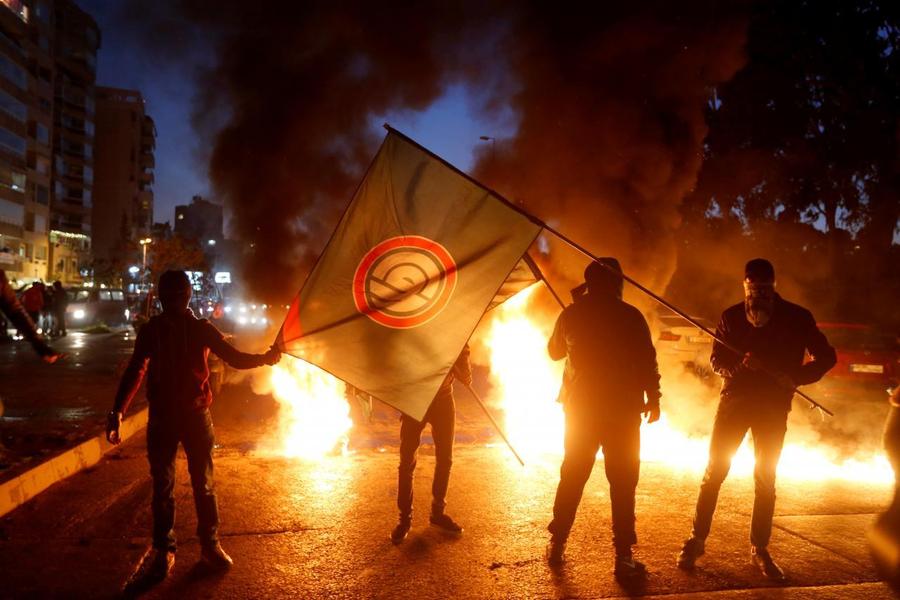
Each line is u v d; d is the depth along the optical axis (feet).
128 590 13.00
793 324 14.46
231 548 15.20
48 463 19.89
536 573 14.12
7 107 177.47
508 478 21.06
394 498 18.84
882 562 14.62
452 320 15.08
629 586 13.61
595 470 21.97
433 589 13.32
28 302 73.67
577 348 14.60
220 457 23.47
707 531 14.60
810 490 20.30
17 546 15.19
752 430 14.57
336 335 15.10
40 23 201.67
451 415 16.39
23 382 39.65
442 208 15.25
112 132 296.30
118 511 17.56
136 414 28.63
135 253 239.09
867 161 81.20
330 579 13.69
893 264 86.69
